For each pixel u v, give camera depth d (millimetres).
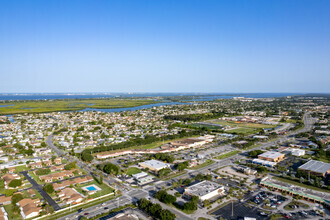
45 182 180375
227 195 160000
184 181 177000
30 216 130875
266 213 136625
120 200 152125
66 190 161500
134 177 189000
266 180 181500
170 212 128250
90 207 142625
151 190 168000
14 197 146125
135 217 125375
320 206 145375
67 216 132375
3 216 128750
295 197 157625
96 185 175625
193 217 132250
